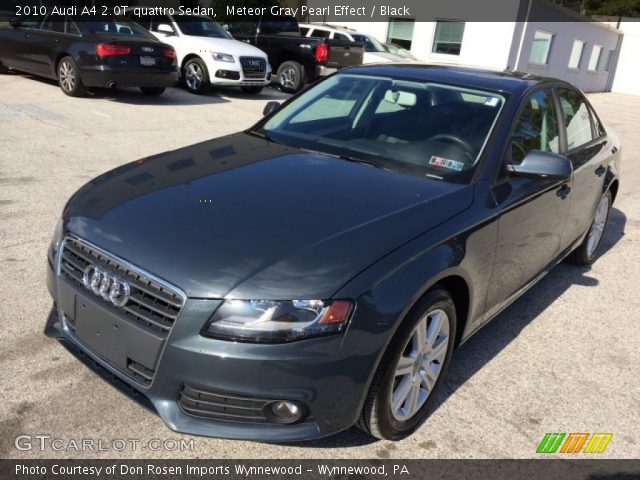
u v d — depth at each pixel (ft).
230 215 8.69
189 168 10.57
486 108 11.82
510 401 10.55
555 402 10.66
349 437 9.16
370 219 8.84
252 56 40.42
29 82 37.09
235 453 8.62
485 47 64.90
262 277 7.54
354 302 7.59
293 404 7.67
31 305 11.84
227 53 39.19
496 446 9.35
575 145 14.53
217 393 7.54
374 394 8.20
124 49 32.50
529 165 10.80
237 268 7.64
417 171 10.83
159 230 8.31
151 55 33.65
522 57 66.03
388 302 7.87
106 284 8.07
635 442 9.80
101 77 32.32
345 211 9.02
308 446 8.87
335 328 7.48
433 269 8.52
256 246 7.99
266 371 7.38
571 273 17.03
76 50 32.55
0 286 12.42
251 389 7.46
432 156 11.12
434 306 8.87
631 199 26.55
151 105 34.19
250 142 12.28
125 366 8.09
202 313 7.41
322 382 7.57
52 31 34.14
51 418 8.86
